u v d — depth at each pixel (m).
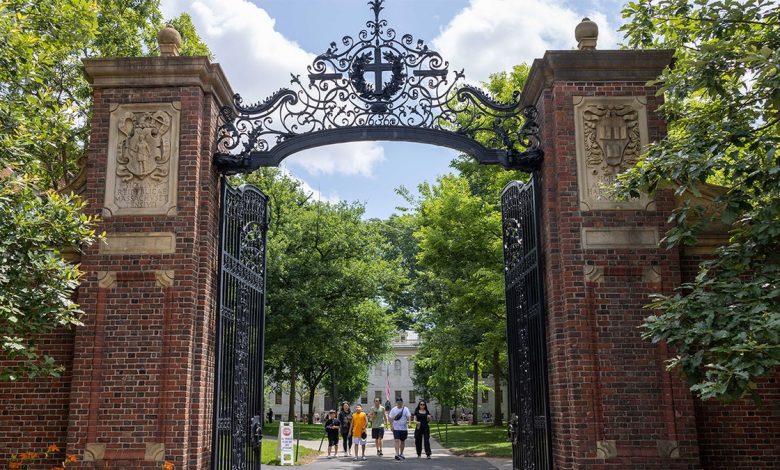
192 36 21.66
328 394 63.78
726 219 8.05
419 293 30.50
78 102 17.23
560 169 9.96
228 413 10.45
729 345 7.50
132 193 9.95
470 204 23.05
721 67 8.48
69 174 18.39
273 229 33.78
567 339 9.52
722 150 8.30
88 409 9.35
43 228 8.62
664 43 10.95
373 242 35.53
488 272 21.52
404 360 78.25
